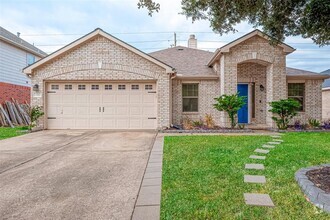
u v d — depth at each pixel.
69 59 13.50
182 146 8.51
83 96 13.84
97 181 5.08
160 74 13.46
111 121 13.84
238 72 15.48
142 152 7.91
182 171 5.52
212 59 15.41
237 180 4.90
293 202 3.87
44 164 6.46
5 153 7.79
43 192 4.48
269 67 14.46
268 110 13.91
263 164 6.07
